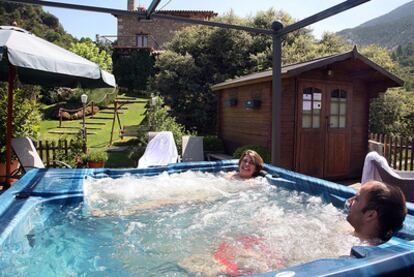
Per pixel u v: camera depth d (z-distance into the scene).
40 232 2.63
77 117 14.46
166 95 13.55
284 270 1.34
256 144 6.89
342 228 2.58
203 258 2.18
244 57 13.75
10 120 4.57
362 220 2.20
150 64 21.05
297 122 6.14
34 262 2.11
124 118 14.61
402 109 12.09
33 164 4.84
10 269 1.99
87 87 6.05
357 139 6.86
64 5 4.07
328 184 3.42
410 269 1.41
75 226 2.77
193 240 2.49
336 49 14.67
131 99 18.58
